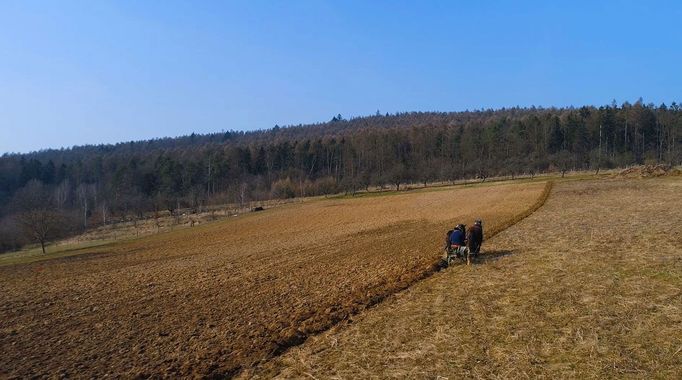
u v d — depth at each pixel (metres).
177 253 35.97
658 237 20.70
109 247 44.56
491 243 24.38
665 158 93.94
